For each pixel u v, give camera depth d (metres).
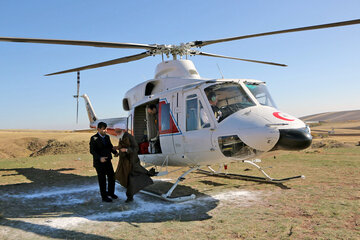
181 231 3.50
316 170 8.28
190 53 7.33
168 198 5.14
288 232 3.32
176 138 5.70
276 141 4.45
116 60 7.15
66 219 4.20
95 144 5.44
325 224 3.57
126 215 4.37
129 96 7.55
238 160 5.14
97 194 6.09
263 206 4.61
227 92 5.20
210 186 6.64
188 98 5.57
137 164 5.28
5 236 3.46
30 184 7.41
